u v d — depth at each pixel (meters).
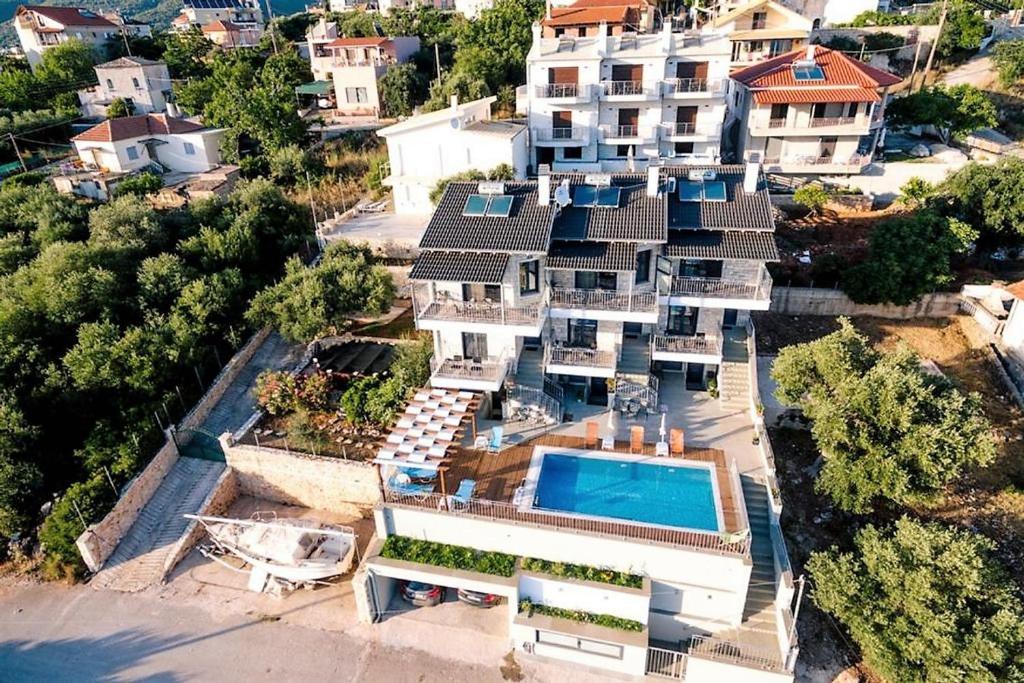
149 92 73.88
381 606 25.77
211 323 36.69
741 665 21.77
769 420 31.17
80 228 44.56
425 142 48.66
